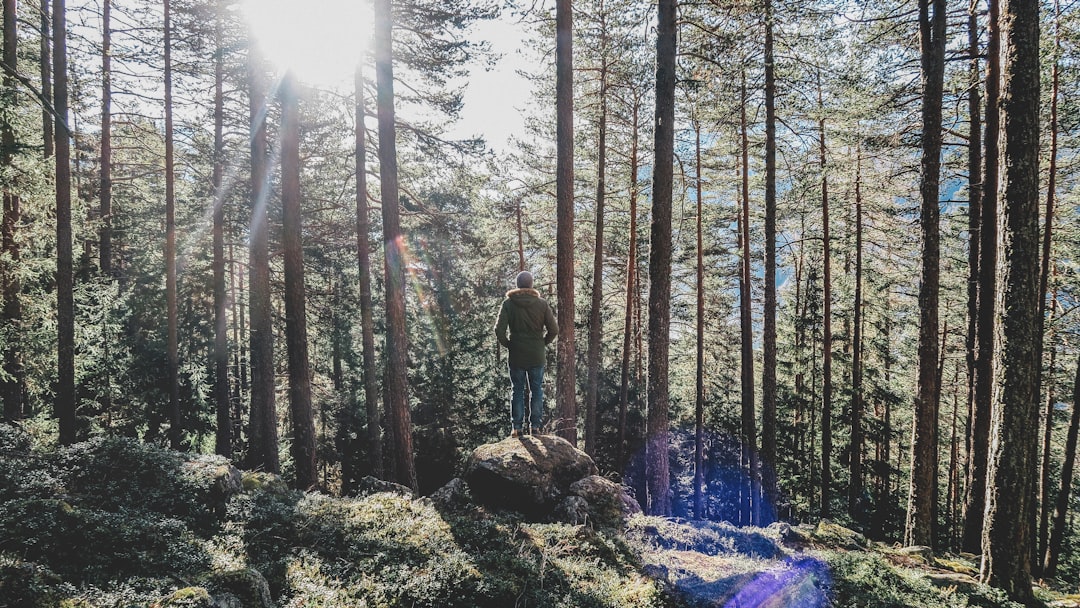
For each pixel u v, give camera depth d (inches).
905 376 921.5
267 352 629.0
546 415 1027.9
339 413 962.1
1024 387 270.4
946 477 1083.9
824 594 220.1
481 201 859.4
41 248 462.9
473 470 308.8
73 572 161.5
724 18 456.8
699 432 795.4
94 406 655.1
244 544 211.9
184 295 767.7
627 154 748.6
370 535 235.3
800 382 949.2
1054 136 530.0
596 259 713.0
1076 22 436.1
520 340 336.5
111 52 597.9
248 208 716.7
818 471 1037.2
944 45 446.6
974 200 500.4
